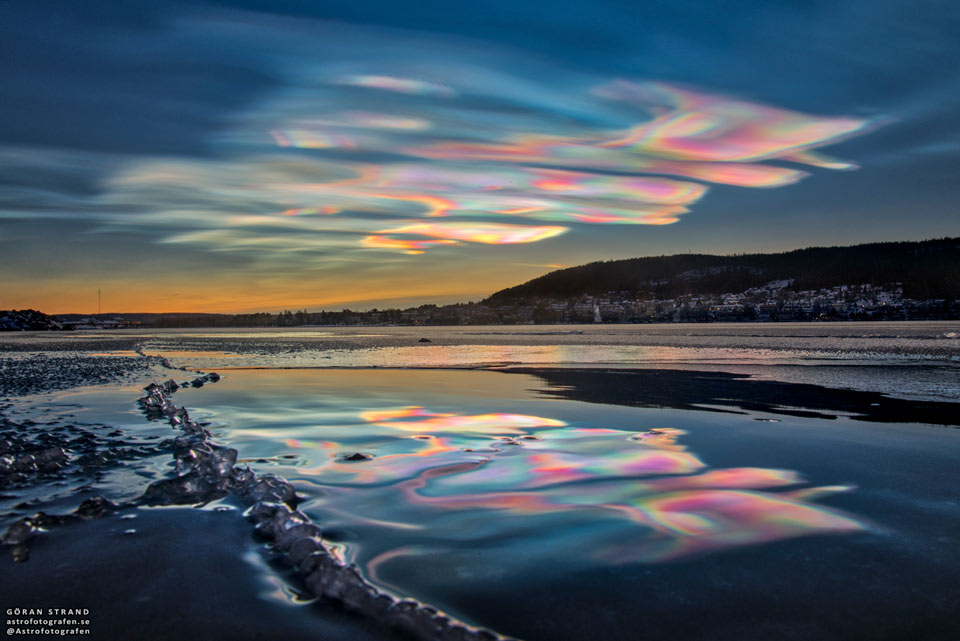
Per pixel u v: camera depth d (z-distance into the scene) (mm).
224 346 37250
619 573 3447
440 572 3439
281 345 38344
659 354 25344
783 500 4836
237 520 4309
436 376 16031
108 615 2900
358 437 7469
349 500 4793
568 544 3881
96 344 41656
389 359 23375
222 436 7586
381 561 3590
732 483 5316
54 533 4027
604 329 96562
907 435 7520
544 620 2900
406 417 9062
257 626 2797
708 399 11000
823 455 6406
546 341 42219
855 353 24562
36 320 151250
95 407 9969
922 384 13188
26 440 7102
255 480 5027
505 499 4836
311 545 3570
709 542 3932
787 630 2820
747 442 7105
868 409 9680
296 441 7227
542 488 5156
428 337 56688
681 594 3189
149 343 43219
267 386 13695
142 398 10867
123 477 5453
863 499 4859
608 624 2869
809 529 4180
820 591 3229
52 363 21688
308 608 2990
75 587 3209
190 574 3379
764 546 3871
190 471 5312
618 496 4922
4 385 13719
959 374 15414
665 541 3943
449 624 2760
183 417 8781
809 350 27094
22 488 5102
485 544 3867
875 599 3139
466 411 9648
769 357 22625
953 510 4586
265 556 3650
